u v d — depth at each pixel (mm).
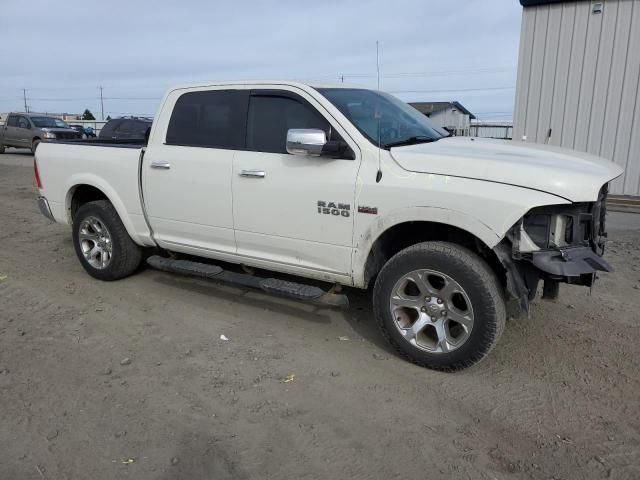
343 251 4137
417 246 3793
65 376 3775
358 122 4156
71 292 5496
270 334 4488
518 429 3172
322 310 4996
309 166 4207
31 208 10531
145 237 5406
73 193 6000
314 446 3012
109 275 5707
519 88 10867
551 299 3936
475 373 3832
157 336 4445
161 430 3150
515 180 3449
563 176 3404
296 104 4367
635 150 10047
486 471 2811
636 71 9758
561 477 2770
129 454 2938
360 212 3967
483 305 3529
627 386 3648
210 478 2752
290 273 4602
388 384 3684
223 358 4055
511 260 3535
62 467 2834
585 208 3605
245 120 4609
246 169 4508
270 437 3090
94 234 5793
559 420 3260
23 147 23719
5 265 6484
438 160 3715
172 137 5070
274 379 3746
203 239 5004
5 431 3141
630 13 9609
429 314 3793
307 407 3398
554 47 10383
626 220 8742
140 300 5266
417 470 2818
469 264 3555
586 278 3627
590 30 9992
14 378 3742
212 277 4812
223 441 3051
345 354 4133
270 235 4500
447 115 45875
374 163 3939
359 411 3355
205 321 4758
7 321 4750
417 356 3865
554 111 10617
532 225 3502
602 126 10250
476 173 3564
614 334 4465
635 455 2939
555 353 4125
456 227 3857
